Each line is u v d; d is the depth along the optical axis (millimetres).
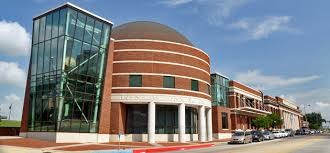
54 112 35688
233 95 72188
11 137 37562
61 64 36219
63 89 36125
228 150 30219
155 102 44438
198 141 48969
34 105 38781
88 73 39344
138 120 45844
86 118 38656
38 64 39469
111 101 43719
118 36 49125
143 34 49000
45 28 39312
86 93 38875
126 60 44969
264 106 98188
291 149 30219
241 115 76438
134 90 44000
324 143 40969
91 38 39781
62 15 37344
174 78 46656
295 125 138250
